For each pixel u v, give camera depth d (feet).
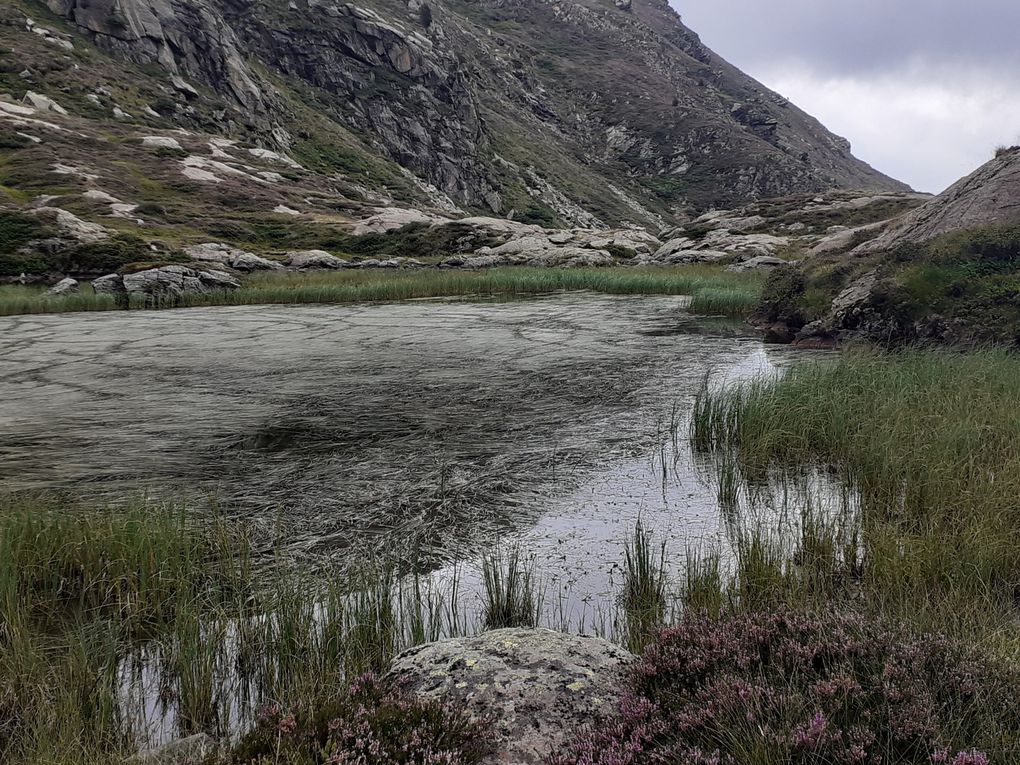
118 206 177.37
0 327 77.87
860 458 25.76
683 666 11.46
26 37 257.55
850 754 8.57
